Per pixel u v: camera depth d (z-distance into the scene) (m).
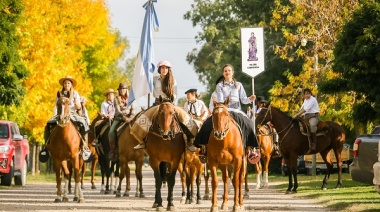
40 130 40.56
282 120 27.05
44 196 25.16
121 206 20.66
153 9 25.53
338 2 40.22
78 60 51.41
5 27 29.53
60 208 19.81
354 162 23.44
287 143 26.95
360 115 29.56
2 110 36.88
